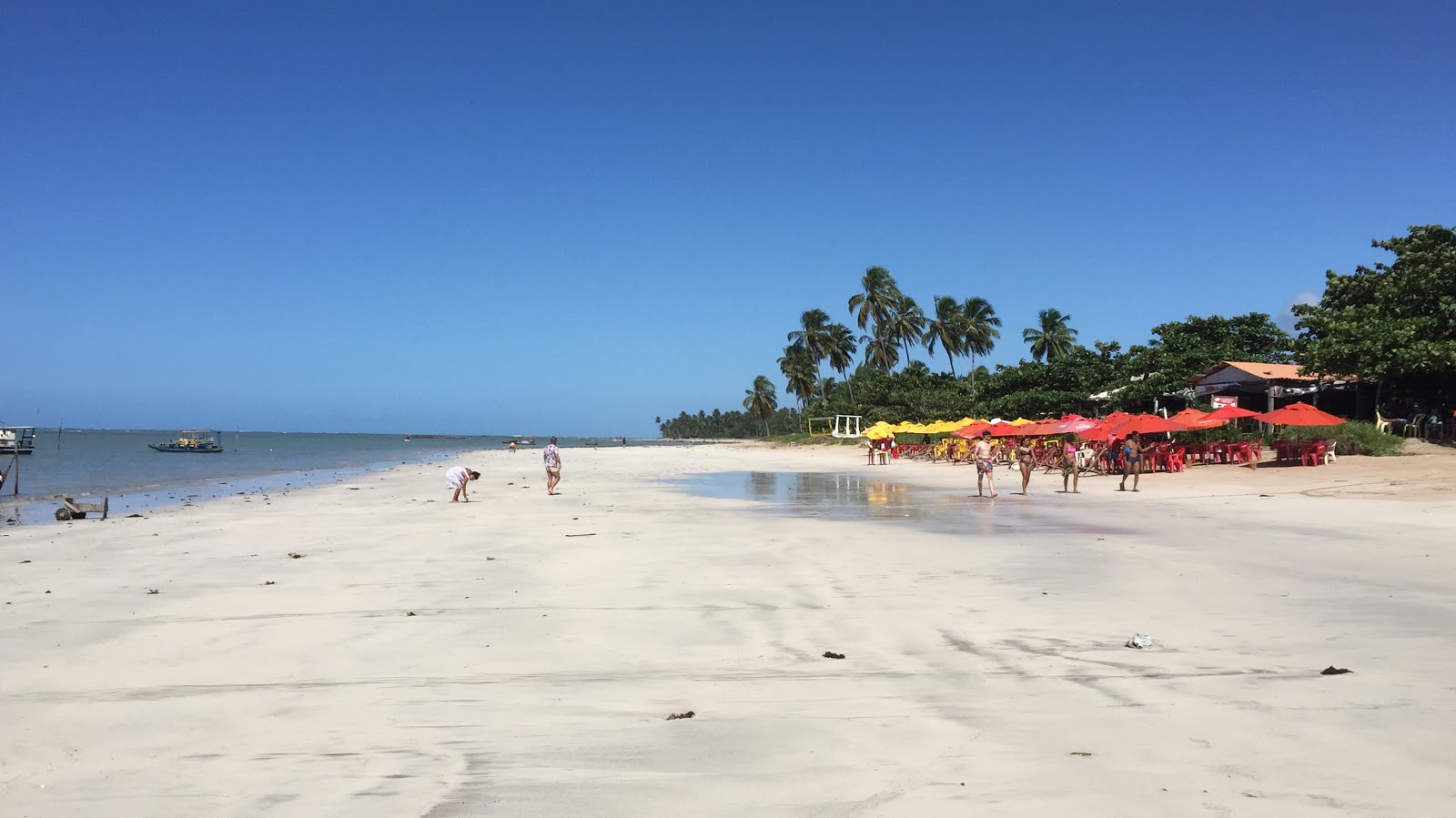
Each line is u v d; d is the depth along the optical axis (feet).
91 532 58.29
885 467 151.43
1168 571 37.91
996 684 21.06
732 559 43.57
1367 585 33.35
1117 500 74.28
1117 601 31.17
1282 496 70.74
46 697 20.95
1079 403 168.96
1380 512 57.36
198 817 14.20
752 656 24.38
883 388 258.37
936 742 17.03
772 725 18.34
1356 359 103.50
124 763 16.62
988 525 57.72
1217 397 132.57
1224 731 17.30
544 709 19.75
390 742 17.62
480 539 53.06
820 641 25.95
